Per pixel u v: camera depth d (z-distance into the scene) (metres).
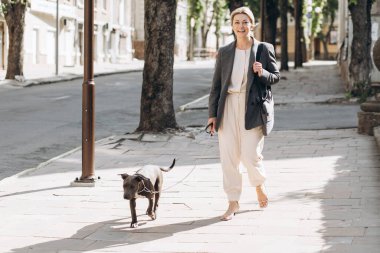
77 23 51.84
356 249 6.05
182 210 8.00
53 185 9.97
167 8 14.58
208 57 79.25
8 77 31.28
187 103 23.94
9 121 18.12
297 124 16.64
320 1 53.66
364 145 12.68
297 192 8.72
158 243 6.65
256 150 7.33
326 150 12.27
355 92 22.36
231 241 6.58
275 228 6.98
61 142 14.84
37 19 45.34
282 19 42.84
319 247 6.19
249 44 7.31
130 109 21.52
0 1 31.33
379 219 7.14
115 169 11.19
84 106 10.01
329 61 77.19
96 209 8.29
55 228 7.40
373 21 25.45
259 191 7.69
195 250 6.34
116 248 6.54
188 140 14.08
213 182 9.73
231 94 7.35
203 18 76.50
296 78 36.22
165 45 14.62
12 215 8.11
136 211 8.07
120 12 62.12
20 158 12.87
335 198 8.27
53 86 31.08
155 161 11.88
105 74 40.16
